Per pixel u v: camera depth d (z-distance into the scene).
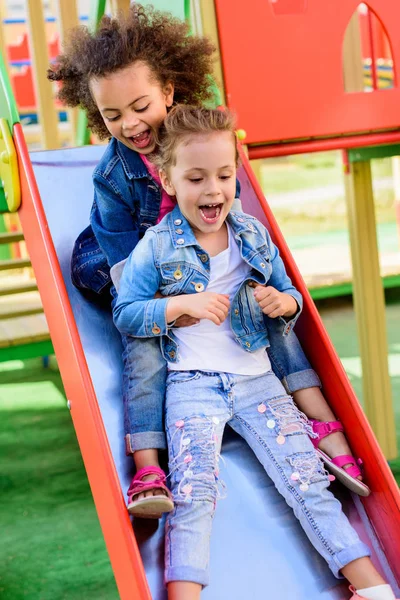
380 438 3.40
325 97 2.59
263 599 1.66
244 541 1.72
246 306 1.86
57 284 1.84
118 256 1.96
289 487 1.75
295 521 1.77
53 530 2.84
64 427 4.02
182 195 1.78
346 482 1.80
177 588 1.58
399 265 6.14
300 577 1.70
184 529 1.63
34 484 3.30
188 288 1.82
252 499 1.79
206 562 1.62
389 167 10.11
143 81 1.91
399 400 3.96
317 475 1.76
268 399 1.84
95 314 2.01
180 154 1.76
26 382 4.94
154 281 1.83
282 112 2.54
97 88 1.91
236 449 1.88
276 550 1.72
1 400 4.58
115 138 2.04
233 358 1.84
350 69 3.78
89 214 2.19
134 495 1.65
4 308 3.44
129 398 1.80
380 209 8.86
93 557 2.61
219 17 2.45
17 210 2.11
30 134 6.07
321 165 12.06
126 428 1.80
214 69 2.47
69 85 2.10
